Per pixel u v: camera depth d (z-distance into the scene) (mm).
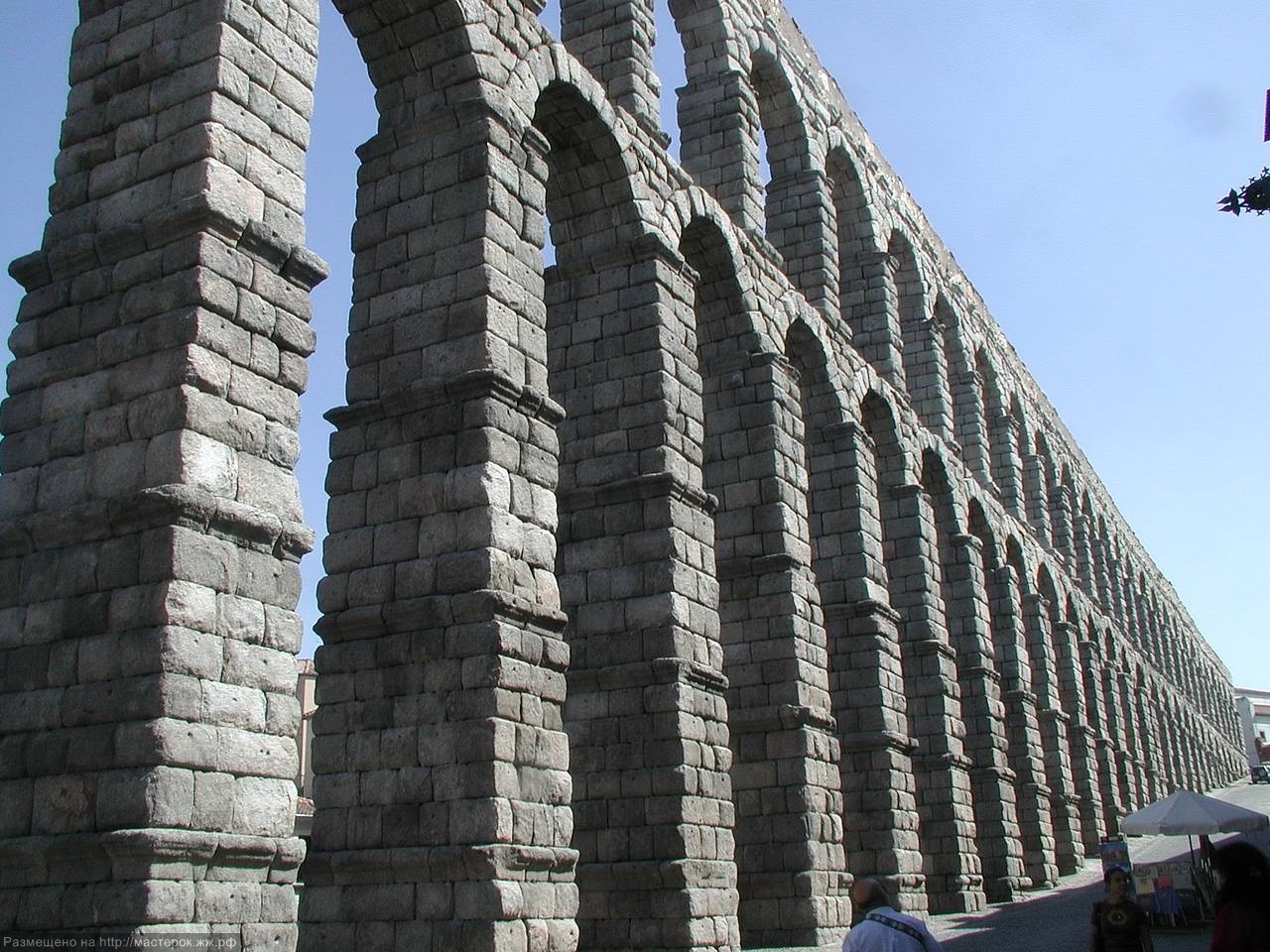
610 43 27469
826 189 37000
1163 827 28109
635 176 25844
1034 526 60906
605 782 22891
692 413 25406
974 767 41438
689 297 26328
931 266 49500
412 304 20797
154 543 14359
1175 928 28562
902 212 46125
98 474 15133
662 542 23609
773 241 36406
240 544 14984
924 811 36594
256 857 14242
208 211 15414
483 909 17422
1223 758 113438
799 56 37562
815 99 38219
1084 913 33094
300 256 16438
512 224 21172
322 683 19625
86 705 14156
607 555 24016
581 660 23703
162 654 13875
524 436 20219
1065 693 56781
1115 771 62281
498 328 20250
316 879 18734
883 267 40719
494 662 18406
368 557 19859
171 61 16500
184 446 14633
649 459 24250
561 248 26141
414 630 19125
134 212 16109
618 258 25453
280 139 16781
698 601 24062
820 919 26109
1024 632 52281
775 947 26031
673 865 21828
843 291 40875
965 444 51906
